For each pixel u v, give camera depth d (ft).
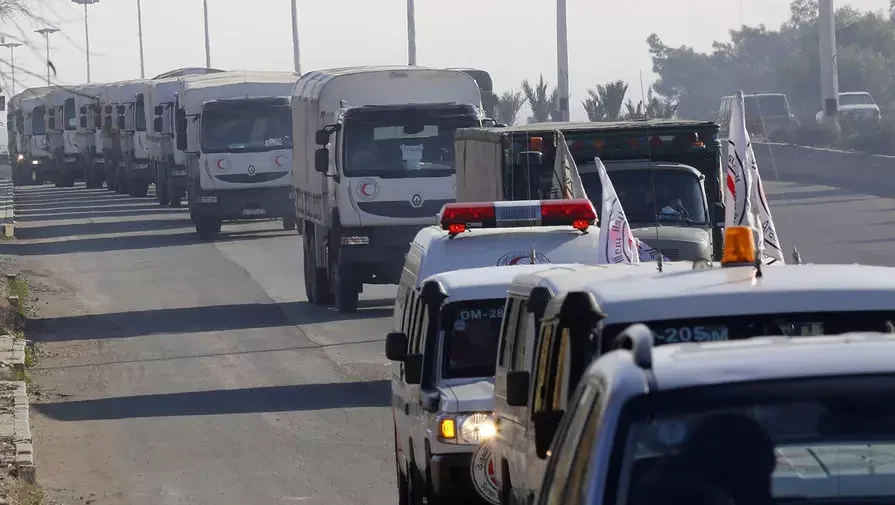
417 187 241.96
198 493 118.62
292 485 120.26
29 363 197.88
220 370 187.32
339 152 242.17
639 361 37.52
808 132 496.23
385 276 244.01
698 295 53.01
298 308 254.88
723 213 167.32
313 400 161.89
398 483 110.11
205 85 400.88
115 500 116.78
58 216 533.14
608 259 100.37
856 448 35.70
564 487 39.60
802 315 51.78
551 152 167.12
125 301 273.33
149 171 617.62
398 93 255.09
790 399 36.19
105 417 156.76
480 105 257.75
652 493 35.65
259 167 390.01
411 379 94.32
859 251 257.34
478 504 87.66
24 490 113.19
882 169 420.77
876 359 36.78
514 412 72.43
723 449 35.94
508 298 79.92
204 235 403.13
